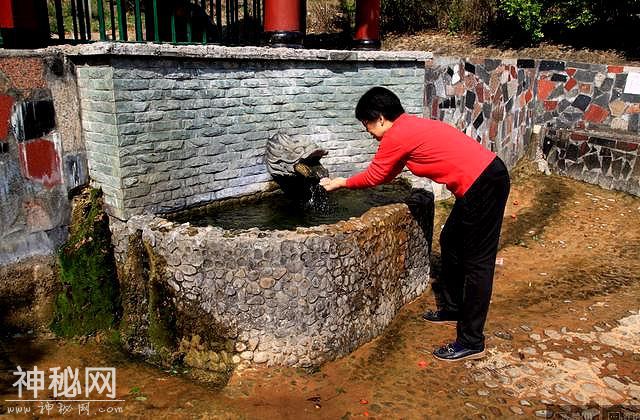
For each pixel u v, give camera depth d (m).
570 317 4.05
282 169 4.07
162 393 3.10
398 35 9.70
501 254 5.30
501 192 3.15
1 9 3.62
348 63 4.71
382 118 3.27
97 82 3.46
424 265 4.30
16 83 3.38
